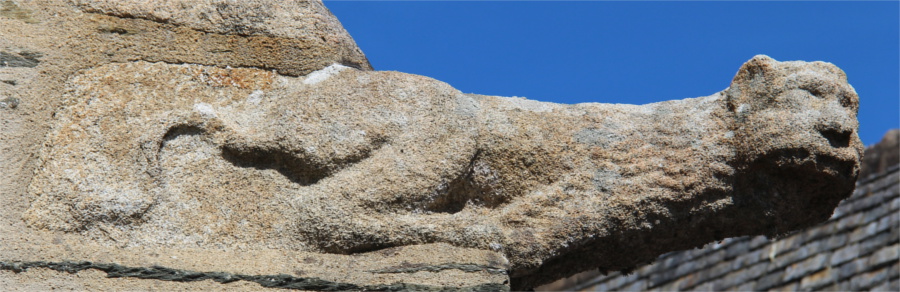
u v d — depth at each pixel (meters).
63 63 3.07
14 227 2.85
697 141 3.09
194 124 3.00
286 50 3.15
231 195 2.96
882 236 8.16
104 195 2.90
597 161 3.07
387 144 3.03
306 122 3.01
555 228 3.00
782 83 3.07
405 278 2.91
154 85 3.06
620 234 3.04
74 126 2.98
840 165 3.02
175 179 2.96
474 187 3.05
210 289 2.84
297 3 3.22
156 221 2.91
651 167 3.06
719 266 8.88
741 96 3.10
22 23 3.12
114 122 2.99
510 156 3.06
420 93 3.09
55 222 2.87
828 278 8.17
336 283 2.89
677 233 3.11
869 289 7.90
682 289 8.92
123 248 2.87
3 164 2.92
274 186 2.98
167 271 2.85
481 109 3.11
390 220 2.96
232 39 3.14
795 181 3.07
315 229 2.93
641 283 9.20
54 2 3.17
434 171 3.00
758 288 8.50
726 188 3.06
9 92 3.01
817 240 8.48
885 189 8.48
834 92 3.06
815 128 3.00
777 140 3.00
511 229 3.01
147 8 3.15
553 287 9.62
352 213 2.95
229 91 3.08
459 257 2.96
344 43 3.22
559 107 3.15
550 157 3.07
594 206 3.02
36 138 2.97
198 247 2.90
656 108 3.17
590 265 3.15
